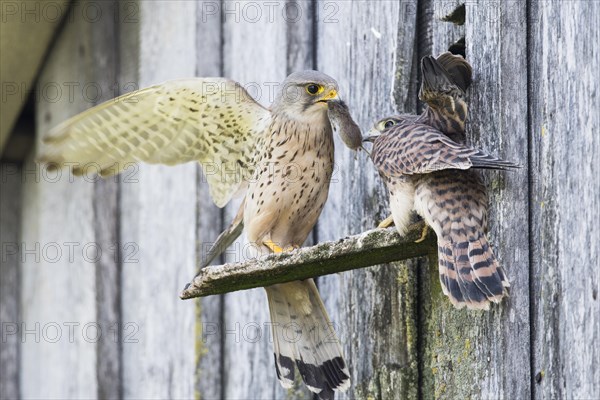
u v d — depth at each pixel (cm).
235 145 1066
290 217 1034
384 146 865
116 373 1373
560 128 807
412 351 974
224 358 1194
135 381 1341
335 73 1102
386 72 1032
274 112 1024
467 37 902
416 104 1013
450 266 817
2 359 1661
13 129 1634
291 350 990
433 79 858
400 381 974
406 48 1012
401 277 984
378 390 992
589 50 790
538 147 834
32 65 1514
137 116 1050
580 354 778
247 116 1045
